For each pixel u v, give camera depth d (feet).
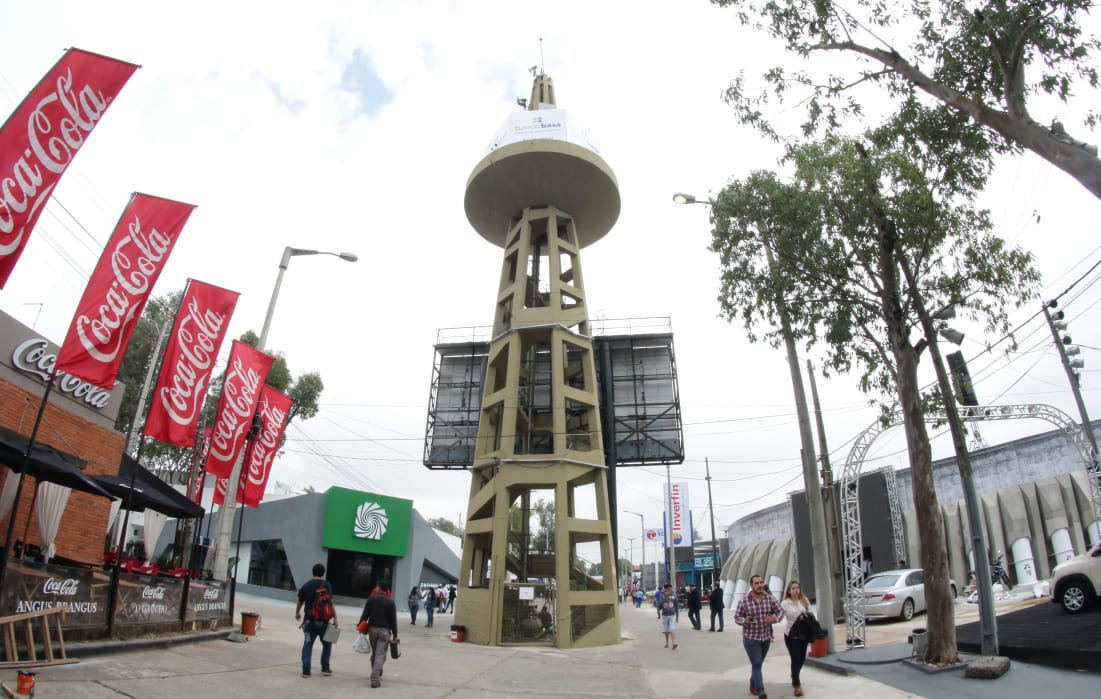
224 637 51.72
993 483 107.86
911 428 41.16
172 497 57.16
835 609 79.41
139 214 41.01
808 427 52.60
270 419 66.85
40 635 34.27
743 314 48.29
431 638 77.77
